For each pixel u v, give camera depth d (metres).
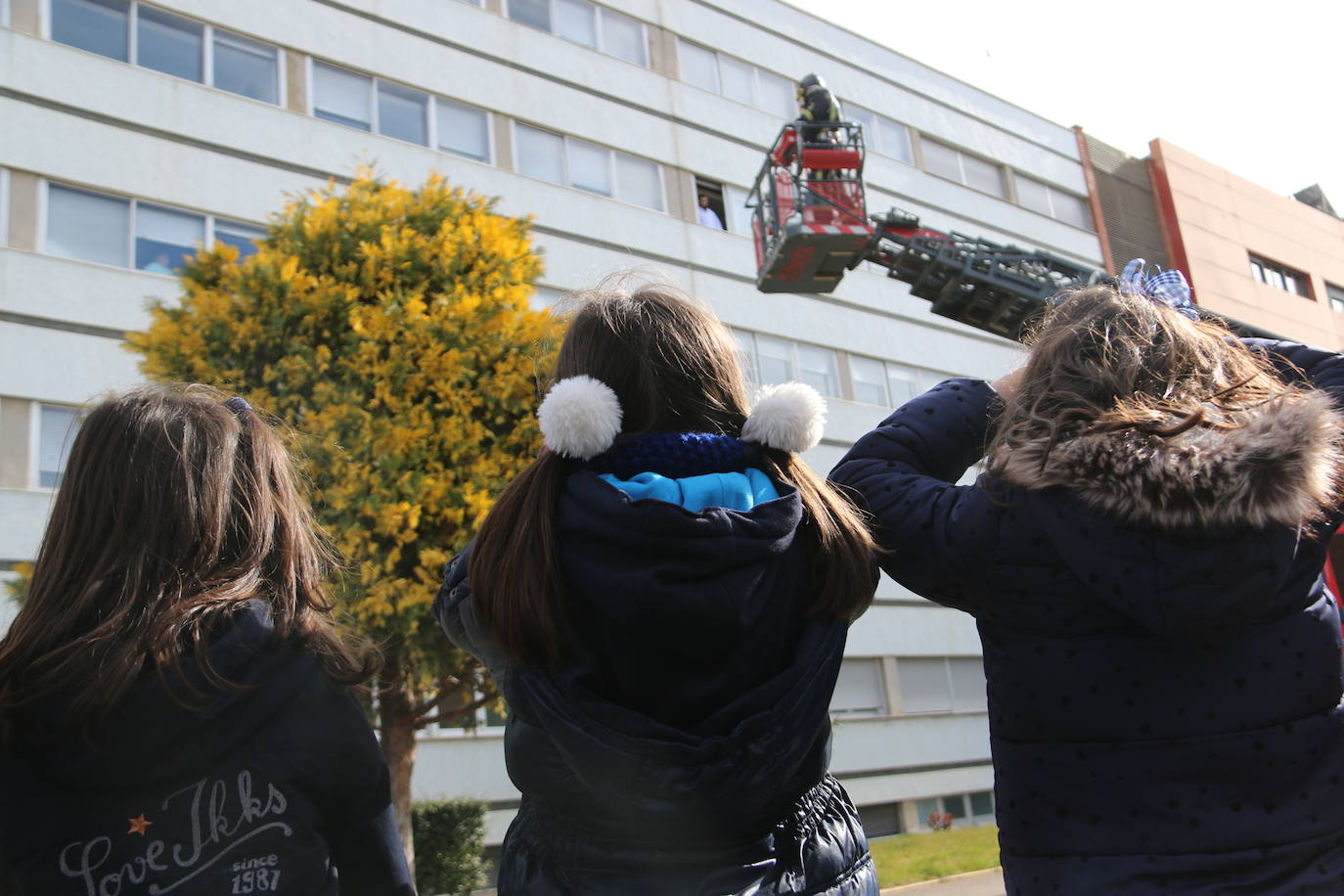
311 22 15.25
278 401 8.05
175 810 1.17
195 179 13.62
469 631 1.40
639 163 18.48
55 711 1.15
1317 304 29.39
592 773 1.21
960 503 1.44
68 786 1.16
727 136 19.92
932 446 1.61
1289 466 1.18
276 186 14.30
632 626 1.25
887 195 21.78
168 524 1.31
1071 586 1.34
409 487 7.93
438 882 10.59
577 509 1.30
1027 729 1.38
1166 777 1.28
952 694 19.05
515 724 1.37
